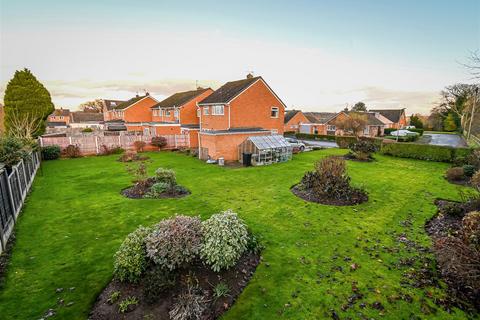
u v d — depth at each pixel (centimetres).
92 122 7288
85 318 473
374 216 971
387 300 521
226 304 504
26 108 2894
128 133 3838
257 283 572
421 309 496
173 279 528
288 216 973
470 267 509
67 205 1109
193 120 3650
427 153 2214
